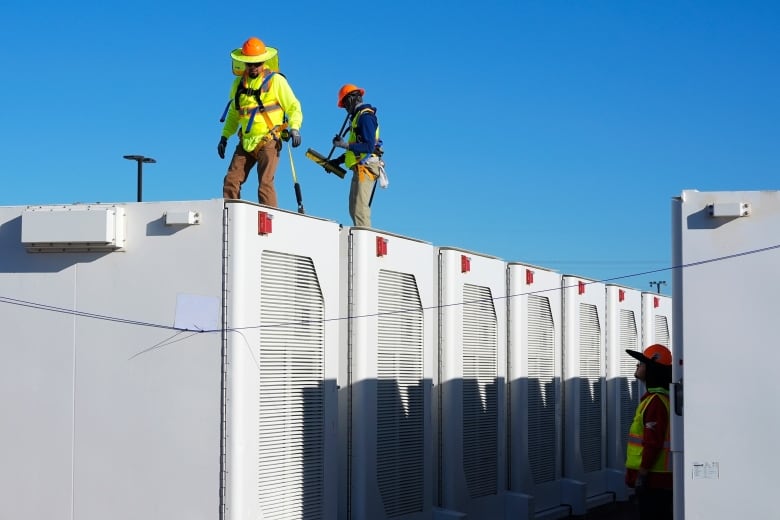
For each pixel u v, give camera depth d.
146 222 9.28
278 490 9.47
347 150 13.05
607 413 18.55
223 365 8.98
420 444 12.23
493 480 14.24
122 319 9.30
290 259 9.77
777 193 7.34
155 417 9.14
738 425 7.32
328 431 10.23
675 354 7.60
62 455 9.37
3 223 9.70
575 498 16.33
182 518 9.01
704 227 7.47
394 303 11.84
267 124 11.05
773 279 7.32
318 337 10.12
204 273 9.09
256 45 11.12
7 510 9.48
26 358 9.52
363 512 11.04
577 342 17.20
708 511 7.33
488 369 14.20
